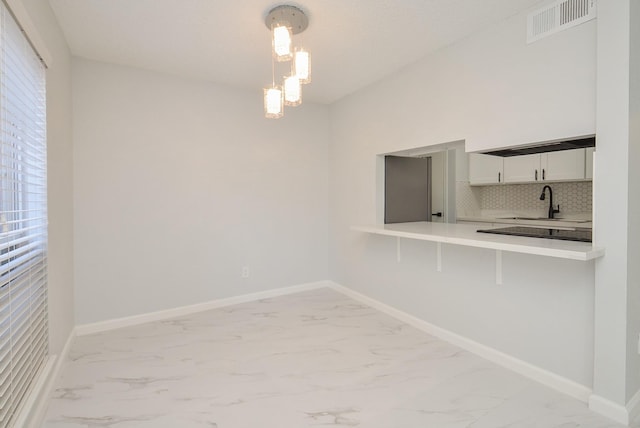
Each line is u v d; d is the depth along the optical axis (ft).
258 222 11.82
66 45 7.98
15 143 4.83
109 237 9.29
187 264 10.52
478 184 15.17
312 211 12.99
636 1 5.27
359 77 10.36
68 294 8.03
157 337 8.80
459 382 6.68
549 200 13.62
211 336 8.87
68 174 8.11
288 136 12.34
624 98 5.18
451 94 8.25
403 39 7.97
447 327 8.62
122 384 6.59
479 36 7.58
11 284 4.60
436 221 12.30
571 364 6.24
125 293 9.56
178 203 10.31
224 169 11.07
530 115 6.68
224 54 8.76
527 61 6.72
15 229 4.99
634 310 5.47
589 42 5.83
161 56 8.84
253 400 6.10
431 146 9.16
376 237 10.93
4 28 4.34
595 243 5.55
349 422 5.51
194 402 6.04
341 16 6.97
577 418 5.56
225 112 11.02
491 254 7.55
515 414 5.69
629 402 5.44
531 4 6.56
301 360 7.57
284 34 6.03
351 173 11.97
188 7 6.64
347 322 9.84
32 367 5.36
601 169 5.46
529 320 6.87
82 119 8.85
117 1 6.43
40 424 5.34
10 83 4.69
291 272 12.62
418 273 9.43
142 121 9.68
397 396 6.22
